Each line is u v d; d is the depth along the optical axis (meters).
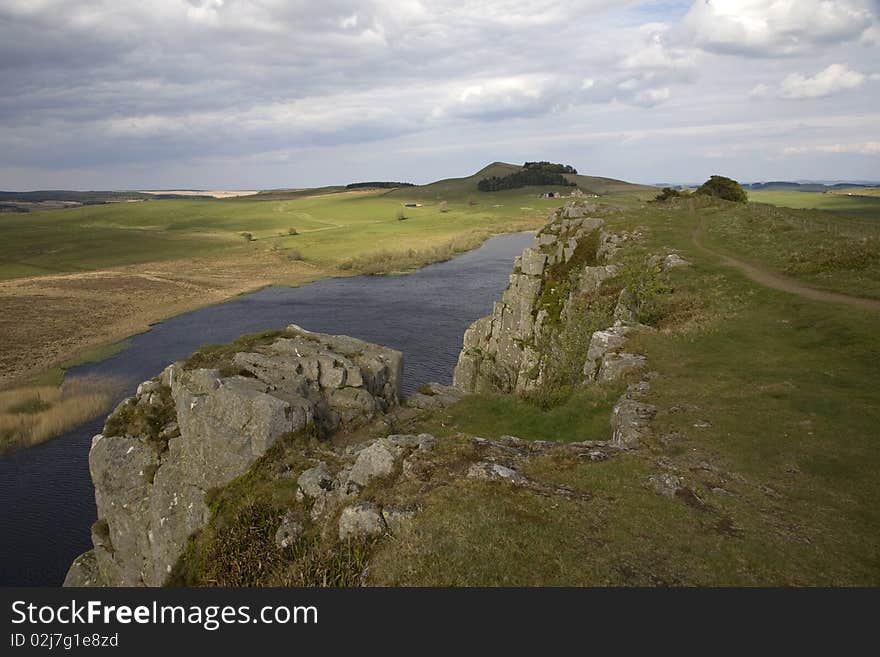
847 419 21.67
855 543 14.63
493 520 14.91
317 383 29.58
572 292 61.09
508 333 70.44
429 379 77.25
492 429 29.77
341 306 122.56
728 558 13.73
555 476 18.16
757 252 53.72
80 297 129.38
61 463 54.72
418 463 18.67
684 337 34.19
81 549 42.12
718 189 124.38
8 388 73.62
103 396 70.12
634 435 21.92
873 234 56.34
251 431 23.95
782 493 17.33
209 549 20.83
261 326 105.94
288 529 18.91
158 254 199.38
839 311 33.94
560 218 82.50
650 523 15.17
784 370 27.31
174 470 25.88
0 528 44.44
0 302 119.75
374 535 15.77
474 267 171.00
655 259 55.00
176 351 90.69
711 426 22.20
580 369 42.69
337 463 22.78
